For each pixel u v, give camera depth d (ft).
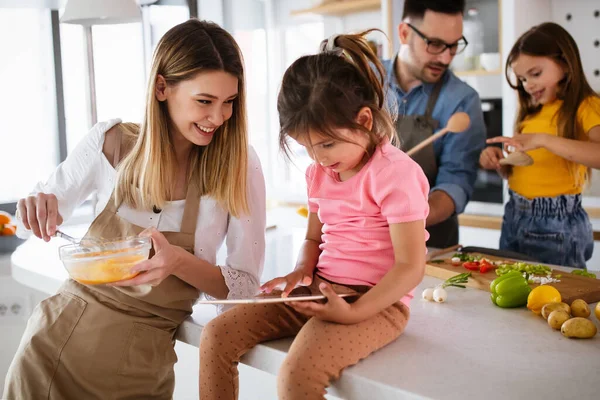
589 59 10.07
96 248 4.08
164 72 4.66
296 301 3.77
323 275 4.37
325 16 13.05
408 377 3.53
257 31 13.88
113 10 8.00
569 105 7.75
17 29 10.98
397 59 9.18
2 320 8.52
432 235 8.82
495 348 3.95
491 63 10.27
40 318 4.76
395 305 4.17
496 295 4.88
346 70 4.00
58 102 11.48
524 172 8.11
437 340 4.11
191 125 4.65
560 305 4.44
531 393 3.30
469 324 4.43
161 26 12.66
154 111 4.75
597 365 3.65
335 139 3.91
